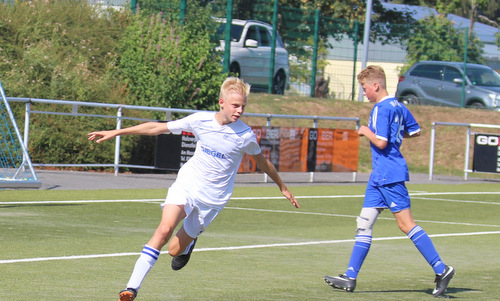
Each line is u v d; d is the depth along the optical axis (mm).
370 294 18344
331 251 24719
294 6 98188
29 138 45094
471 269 22719
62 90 48688
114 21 61062
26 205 31422
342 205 38531
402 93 82188
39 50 51906
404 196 18922
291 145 47906
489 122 75188
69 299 16094
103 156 47281
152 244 15305
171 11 61062
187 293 17422
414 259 24109
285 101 69938
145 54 53812
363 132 19016
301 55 74688
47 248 22281
